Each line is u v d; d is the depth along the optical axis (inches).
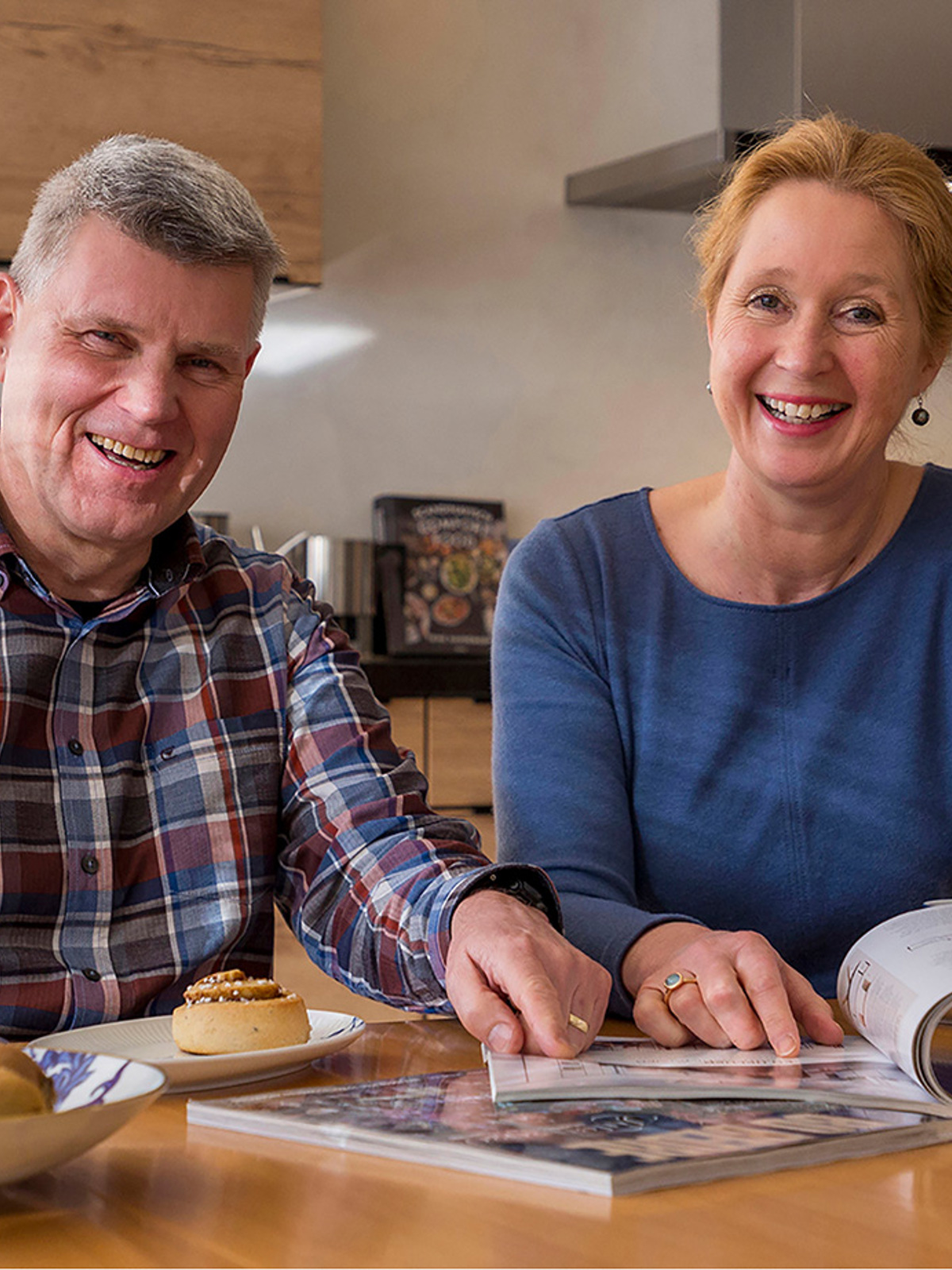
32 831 45.5
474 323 162.1
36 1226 24.3
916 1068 31.6
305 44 138.0
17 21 127.9
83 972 45.3
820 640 54.9
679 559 56.7
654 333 169.3
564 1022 35.4
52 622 46.6
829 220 49.7
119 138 44.4
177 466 45.3
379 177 158.1
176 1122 31.2
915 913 38.5
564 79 165.5
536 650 55.1
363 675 52.5
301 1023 38.0
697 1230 23.8
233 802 49.0
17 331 44.9
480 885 41.2
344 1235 23.7
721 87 137.9
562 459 165.6
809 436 50.7
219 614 50.6
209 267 43.6
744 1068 34.1
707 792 54.4
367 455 157.6
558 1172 26.1
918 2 124.2
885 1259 22.6
